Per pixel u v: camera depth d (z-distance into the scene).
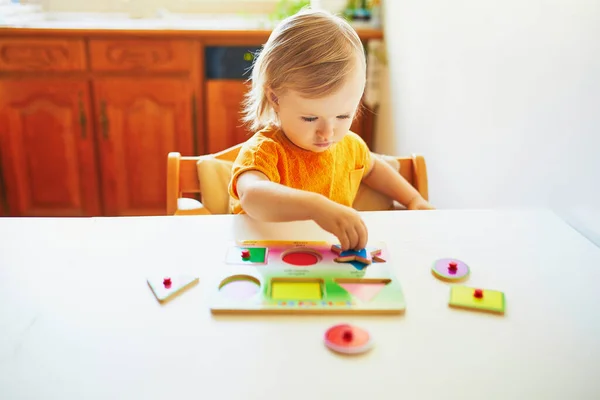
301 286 0.58
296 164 0.89
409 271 0.62
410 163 1.08
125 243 0.67
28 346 0.48
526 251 0.67
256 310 0.53
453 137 1.33
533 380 0.45
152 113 2.02
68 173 2.09
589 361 0.47
